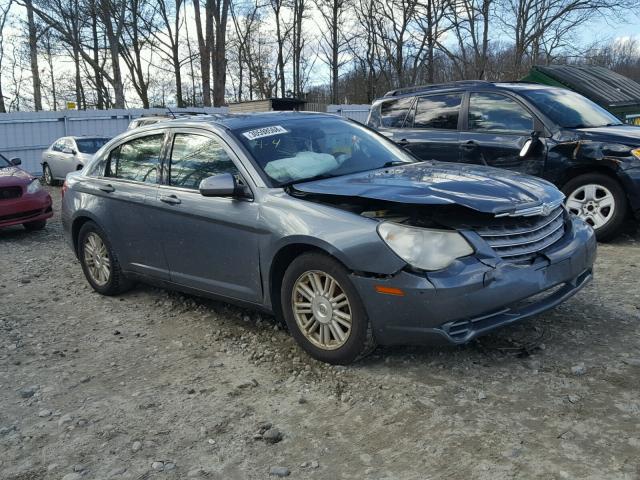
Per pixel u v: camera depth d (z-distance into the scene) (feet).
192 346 14.97
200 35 107.65
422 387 11.80
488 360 12.75
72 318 17.72
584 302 15.98
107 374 13.65
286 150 15.26
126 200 17.61
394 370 12.60
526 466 9.10
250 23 128.36
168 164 16.80
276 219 13.39
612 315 14.92
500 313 11.89
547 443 9.67
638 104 37.17
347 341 12.51
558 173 23.32
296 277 13.21
